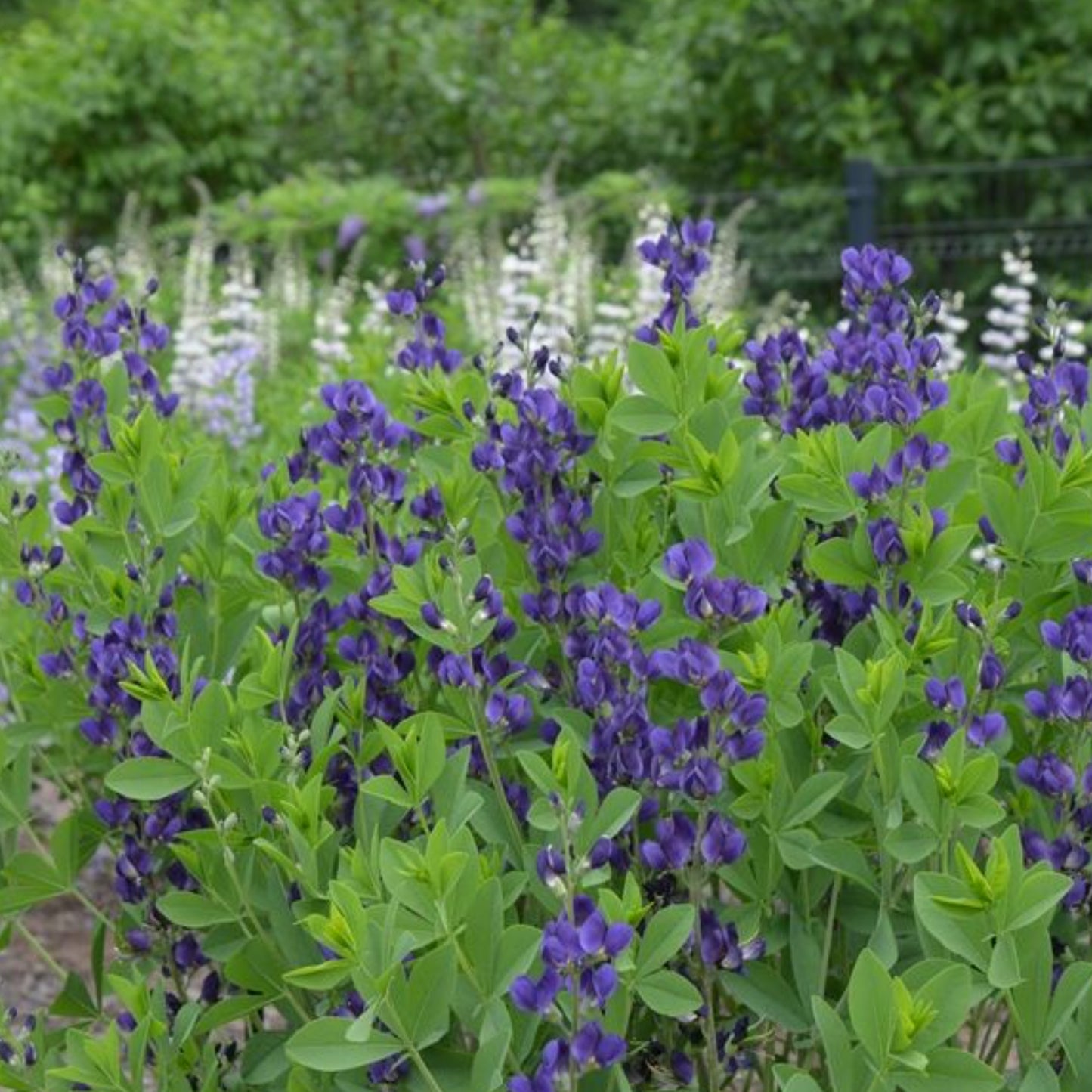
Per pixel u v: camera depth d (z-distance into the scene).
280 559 2.32
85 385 2.63
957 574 2.39
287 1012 2.28
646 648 2.27
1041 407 2.41
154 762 2.14
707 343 2.34
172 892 2.22
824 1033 1.85
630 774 2.02
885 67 9.69
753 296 9.10
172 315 7.70
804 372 2.46
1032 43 9.35
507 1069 2.00
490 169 11.40
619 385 2.46
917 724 2.26
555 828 1.94
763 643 2.11
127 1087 2.13
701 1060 2.24
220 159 11.12
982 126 9.49
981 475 2.30
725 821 1.99
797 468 2.42
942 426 2.50
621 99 11.17
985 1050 2.44
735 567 2.31
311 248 9.31
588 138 11.14
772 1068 1.98
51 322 7.04
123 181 11.11
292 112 11.52
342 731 2.20
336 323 6.18
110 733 2.36
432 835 1.87
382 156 11.58
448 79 11.26
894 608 2.23
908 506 2.29
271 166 11.59
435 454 2.54
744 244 9.62
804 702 2.25
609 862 2.08
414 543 2.34
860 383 2.48
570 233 8.48
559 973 1.76
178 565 2.73
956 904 1.86
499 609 2.13
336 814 2.31
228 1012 2.20
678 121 10.45
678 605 2.38
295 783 2.12
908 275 2.48
